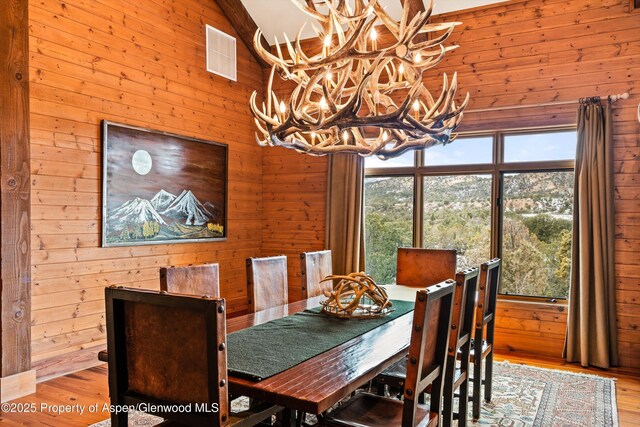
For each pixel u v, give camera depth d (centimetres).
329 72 263
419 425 178
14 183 308
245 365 173
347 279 256
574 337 404
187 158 472
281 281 316
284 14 521
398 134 272
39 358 343
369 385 303
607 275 393
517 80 438
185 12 472
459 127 464
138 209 419
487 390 313
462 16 462
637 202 390
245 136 559
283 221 571
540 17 429
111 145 393
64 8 359
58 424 277
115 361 155
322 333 219
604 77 404
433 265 371
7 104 304
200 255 494
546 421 285
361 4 265
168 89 452
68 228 362
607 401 317
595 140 397
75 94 367
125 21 409
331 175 522
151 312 147
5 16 303
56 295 354
